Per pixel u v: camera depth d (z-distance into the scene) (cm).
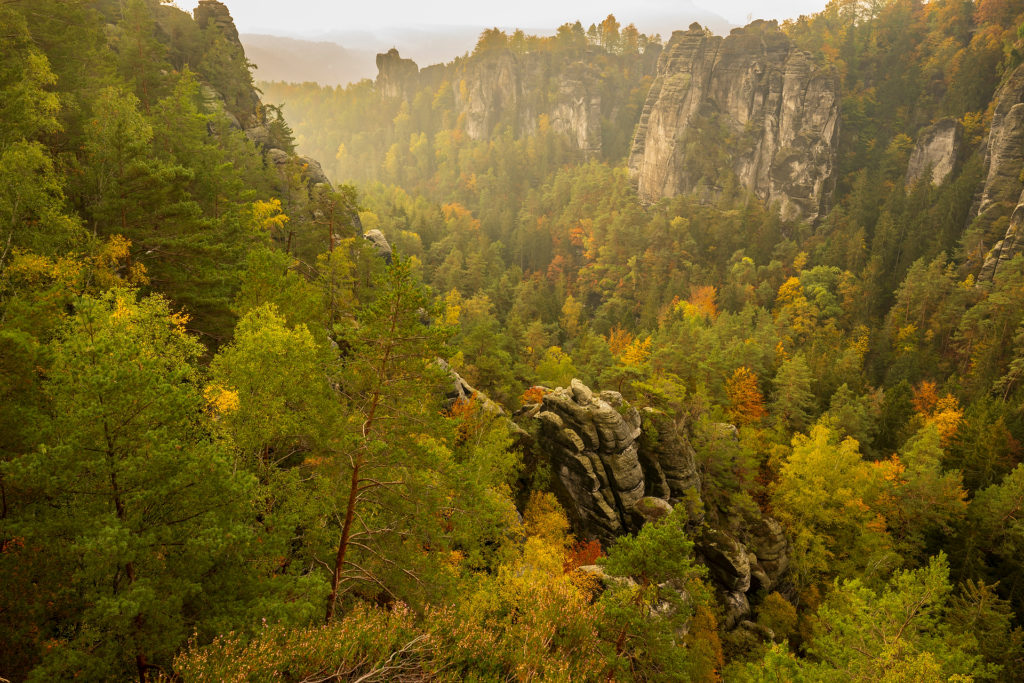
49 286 2077
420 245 14138
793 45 17975
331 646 1231
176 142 4009
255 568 1405
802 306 11062
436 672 1326
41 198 2233
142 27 6050
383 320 1655
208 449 1375
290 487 1752
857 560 4944
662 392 5244
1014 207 11669
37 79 2819
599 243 15425
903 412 7281
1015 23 16538
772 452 6125
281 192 7244
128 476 1210
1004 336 8744
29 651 1123
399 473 1750
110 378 1195
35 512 1253
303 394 1870
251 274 2845
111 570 1178
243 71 9906
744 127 17912
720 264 13800
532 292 12575
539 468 4228
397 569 1747
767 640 4116
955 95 16062
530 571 2484
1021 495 4634
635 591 2412
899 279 11806
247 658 1094
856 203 14425
